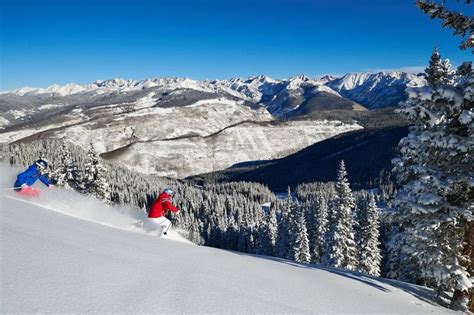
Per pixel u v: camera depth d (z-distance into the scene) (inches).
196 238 3622.0
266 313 167.0
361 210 1619.1
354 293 283.7
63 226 247.0
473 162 398.6
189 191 5123.0
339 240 1432.1
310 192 6437.0
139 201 4419.3
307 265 430.6
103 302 135.0
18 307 115.7
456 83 404.2
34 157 3582.7
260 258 385.1
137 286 160.2
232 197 5000.0
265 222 2691.9
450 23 382.9
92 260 181.5
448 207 389.4
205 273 212.5
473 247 384.5
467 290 362.9
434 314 298.7
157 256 229.8
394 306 277.6
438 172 394.9
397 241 490.3
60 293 133.5
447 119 399.2
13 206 270.8
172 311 141.5
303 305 199.5
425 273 402.3
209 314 147.4
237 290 191.8
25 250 169.3
